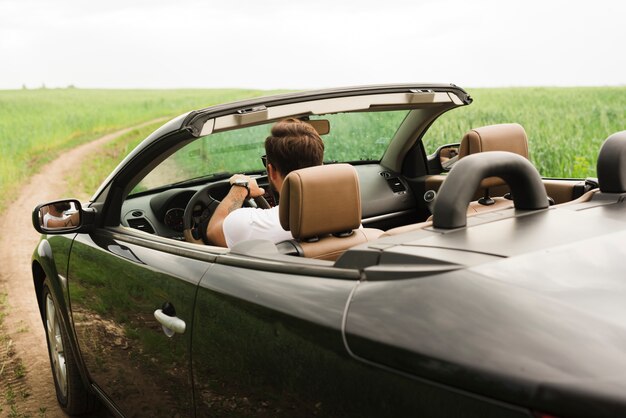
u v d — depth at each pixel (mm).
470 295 1271
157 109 55125
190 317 2004
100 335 2785
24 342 4949
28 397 3939
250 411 1748
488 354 1150
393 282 1415
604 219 1648
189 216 3258
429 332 1247
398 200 4180
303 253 2066
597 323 1165
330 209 2047
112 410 2855
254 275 1803
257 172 3639
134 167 2666
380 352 1301
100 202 2900
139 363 2441
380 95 2906
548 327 1165
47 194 14680
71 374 3361
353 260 1576
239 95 67812
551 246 1452
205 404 1992
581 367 1073
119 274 2521
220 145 3359
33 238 9500
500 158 1678
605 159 1863
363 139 4008
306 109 2660
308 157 2434
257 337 1680
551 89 42531
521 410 1076
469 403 1140
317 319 1482
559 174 12633
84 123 42312
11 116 47438
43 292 3623
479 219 1685
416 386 1225
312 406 1492
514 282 1287
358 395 1351
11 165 20547
